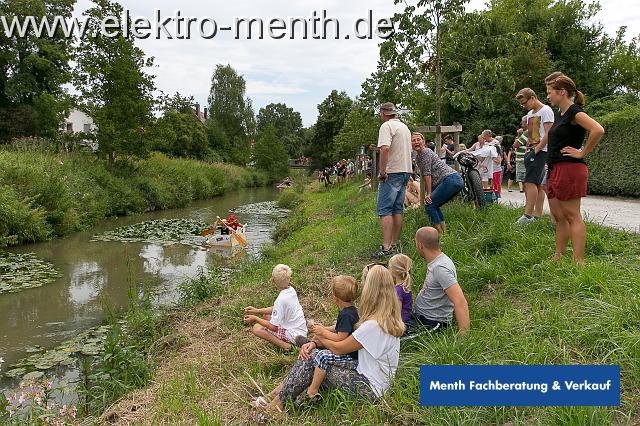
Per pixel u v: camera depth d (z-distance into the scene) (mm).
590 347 4008
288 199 29156
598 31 26125
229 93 74500
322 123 53188
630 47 28812
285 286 5918
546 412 3340
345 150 32062
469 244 7070
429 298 4988
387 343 4070
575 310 4582
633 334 3883
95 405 5301
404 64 9258
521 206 9289
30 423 4797
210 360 5797
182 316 7816
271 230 19297
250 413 4289
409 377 4098
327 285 7566
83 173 22750
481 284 5980
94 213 20875
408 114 14102
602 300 4555
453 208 8688
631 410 3277
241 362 5562
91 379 5730
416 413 3650
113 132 25688
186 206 29422
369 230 9797
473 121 23031
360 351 4102
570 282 5098
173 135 28234
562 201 5359
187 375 5332
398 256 5148
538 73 21859
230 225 16234
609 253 6020
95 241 16453
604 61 27719
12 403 5430
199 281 9305
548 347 4043
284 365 5324
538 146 7148
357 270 7801
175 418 4438
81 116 53844
